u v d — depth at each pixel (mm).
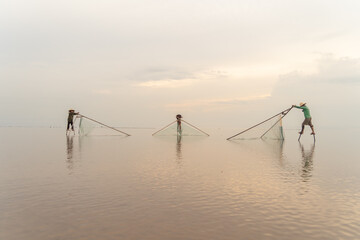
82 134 24938
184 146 15680
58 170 7852
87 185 6156
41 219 4145
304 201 5117
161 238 3527
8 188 5859
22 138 20766
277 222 4102
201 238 3543
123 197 5266
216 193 5598
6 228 3814
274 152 12852
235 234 3672
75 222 4031
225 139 21953
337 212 4559
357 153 12523
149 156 11078
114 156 10969
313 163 9539
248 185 6281
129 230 3764
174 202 4988
